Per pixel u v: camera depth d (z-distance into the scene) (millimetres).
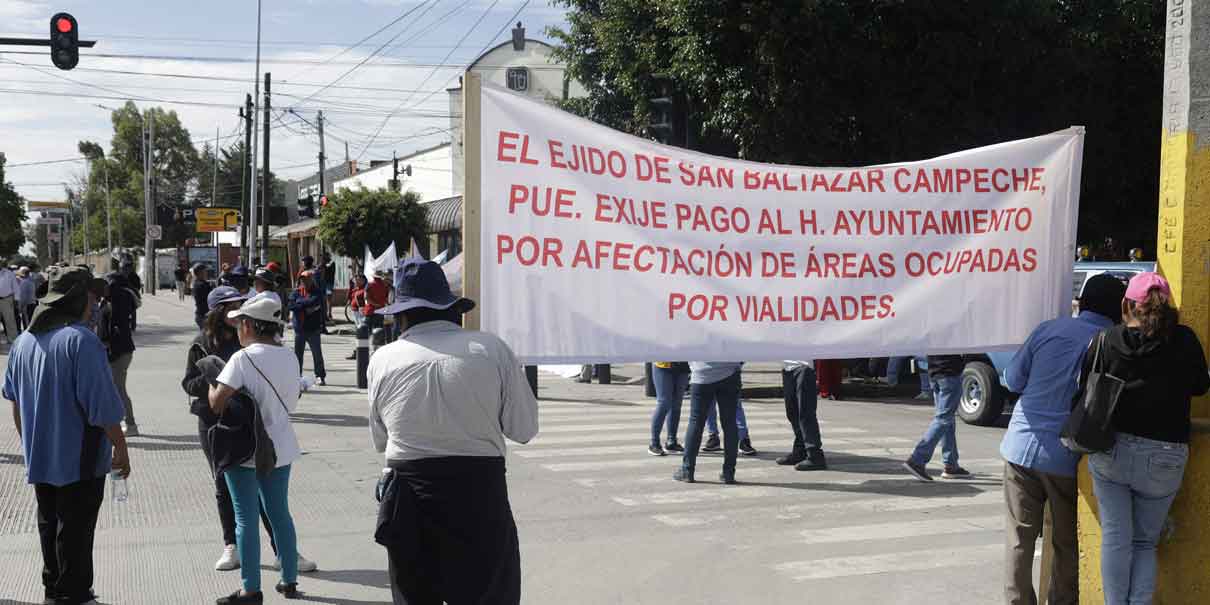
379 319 15852
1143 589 4535
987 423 12945
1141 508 4527
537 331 4441
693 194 4688
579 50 22750
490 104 4363
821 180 4895
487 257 4375
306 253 48812
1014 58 16219
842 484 9008
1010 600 4902
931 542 7031
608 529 7379
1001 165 5203
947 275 5105
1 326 26484
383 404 3814
